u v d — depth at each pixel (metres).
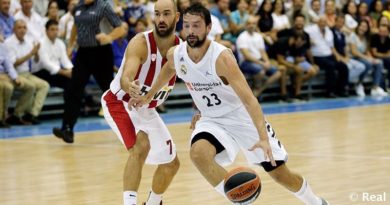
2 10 11.77
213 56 4.69
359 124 11.55
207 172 4.75
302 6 15.58
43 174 7.59
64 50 12.41
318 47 15.82
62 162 8.35
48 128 11.60
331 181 6.82
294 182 5.07
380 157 8.24
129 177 5.30
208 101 4.93
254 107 4.57
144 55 5.43
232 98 4.90
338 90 16.25
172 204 5.95
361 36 16.80
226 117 4.97
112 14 9.64
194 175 7.31
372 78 16.97
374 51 16.97
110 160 8.45
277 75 14.77
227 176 4.40
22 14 11.91
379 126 11.25
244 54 14.33
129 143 5.39
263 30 15.10
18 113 11.91
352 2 17.27
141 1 13.27
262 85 14.74
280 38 15.03
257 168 7.66
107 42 9.57
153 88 5.12
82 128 11.55
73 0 12.74
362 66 16.42
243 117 4.95
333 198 6.05
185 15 4.64
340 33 16.16
